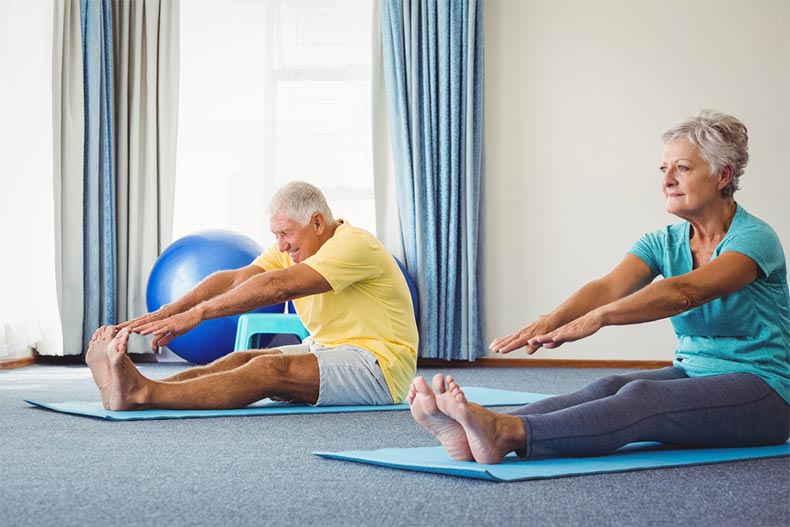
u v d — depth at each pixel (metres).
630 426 1.95
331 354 3.05
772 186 6.03
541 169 6.08
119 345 2.75
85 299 5.56
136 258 5.80
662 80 6.07
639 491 1.74
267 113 6.02
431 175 5.85
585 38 6.08
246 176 6.05
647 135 6.07
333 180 6.07
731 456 2.07
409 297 3.21
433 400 1.86
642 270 2.27
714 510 1.61
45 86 5.24
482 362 5.93
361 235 3.01
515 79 6.09
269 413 2.88
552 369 5.66
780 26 6.06
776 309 2.13
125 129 5.81
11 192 4.93
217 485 1.78
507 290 6.06
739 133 2.13
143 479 1.83
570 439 1.91
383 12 5.92
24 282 5.10
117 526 1.45
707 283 1.98
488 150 6.08
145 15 5.88
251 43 6.05
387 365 3.10
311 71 6.06
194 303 3.05
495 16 6.10
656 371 2.22
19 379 4.36
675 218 6.04
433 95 5.87
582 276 6.06
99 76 5.59
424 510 1.58
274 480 1.84
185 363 5.69
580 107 6.08
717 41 6.07
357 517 1.53
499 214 6.06
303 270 2.87
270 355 3.02
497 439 1.87
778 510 1.61
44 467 1.95
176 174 6.03
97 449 2.19
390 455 2.09
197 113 6.04
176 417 2.74
